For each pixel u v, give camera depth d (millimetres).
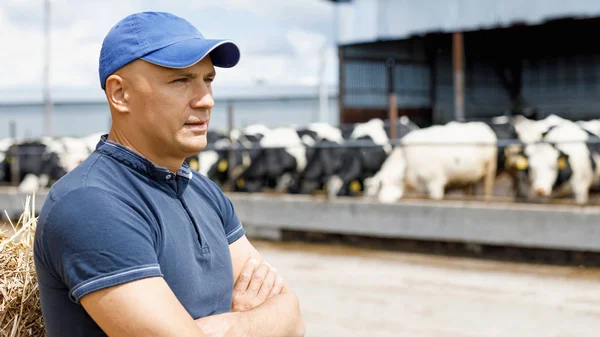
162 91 1635
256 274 1983
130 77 1640
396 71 22375
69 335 1592
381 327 5906
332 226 10477
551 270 8234
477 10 19453
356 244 10531
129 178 1639
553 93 25516
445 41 23531
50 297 1592
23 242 1950
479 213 9109
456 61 19578
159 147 1677
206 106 1691
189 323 1545
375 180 11609
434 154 11031
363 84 21578
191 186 1879
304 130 14344
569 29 23453
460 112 18766
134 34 1636
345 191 12516
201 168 13812
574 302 6668
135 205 1599
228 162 13836
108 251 1494
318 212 10617
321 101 23109
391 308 6555
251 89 33562
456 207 9312
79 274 1488
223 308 1780
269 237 11180
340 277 8055
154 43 1626
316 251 10000
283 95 33188
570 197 10922
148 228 1593
